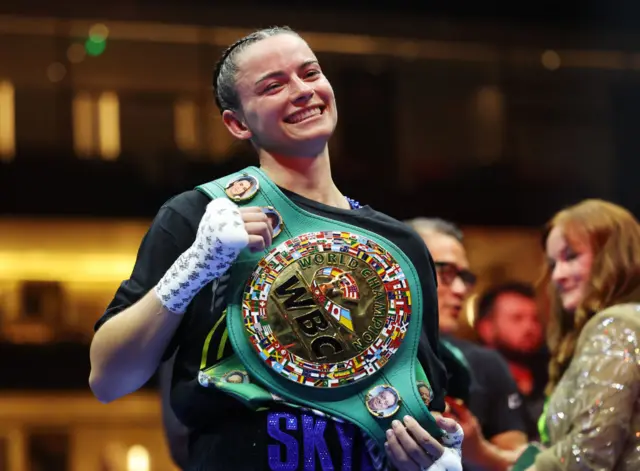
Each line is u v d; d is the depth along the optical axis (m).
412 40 15.09
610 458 2.93
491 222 14.87
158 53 15.18
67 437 12.24
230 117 2.47
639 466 2.95
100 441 12.23
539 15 15.17
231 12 14.61
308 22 14.71
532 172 15.70
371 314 2.21
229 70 2.43
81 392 12.35
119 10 14.53
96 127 15.06
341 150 15.26
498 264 14.76
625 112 15.77
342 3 14.75
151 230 2.31
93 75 15.11
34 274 13.82
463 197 14.89
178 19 14.49
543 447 3.46
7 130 14.84
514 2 15.12
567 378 3.16
